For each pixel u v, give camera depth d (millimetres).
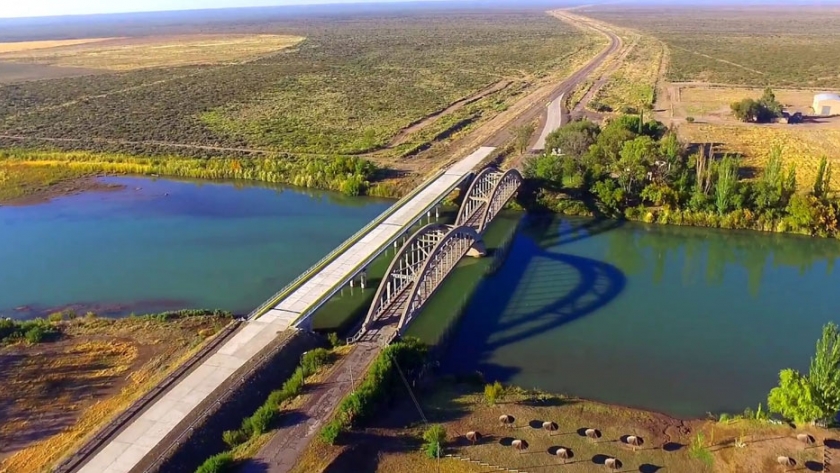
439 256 66250
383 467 42594
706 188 92188
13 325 61469
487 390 50812
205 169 117188
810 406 44750
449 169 107750
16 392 51906
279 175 114125
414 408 49156
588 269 78625
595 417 48500
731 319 65625
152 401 47469
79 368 55344
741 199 88812
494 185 87875
